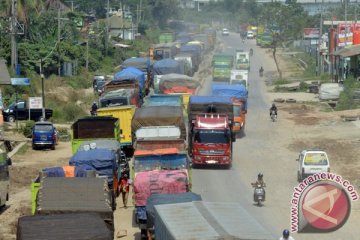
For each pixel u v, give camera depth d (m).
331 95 142.00
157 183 55.44
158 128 79.50
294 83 173.25
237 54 199.25
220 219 38.12
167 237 36.66
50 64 161.38
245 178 77.62
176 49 198.88
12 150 92.62
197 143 82.12
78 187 51.28
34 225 39.47
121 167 71.25
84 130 82.56
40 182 53.91
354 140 98.62
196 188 72.69
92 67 190.50
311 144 97.25
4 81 110.25
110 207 49.75
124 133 88.62
